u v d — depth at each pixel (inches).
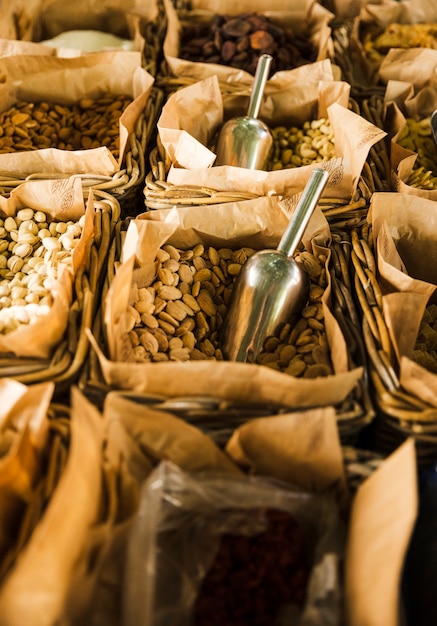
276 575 27.9
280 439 30.4
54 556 24.4
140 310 40.1
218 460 30.7
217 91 53.7
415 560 31.2
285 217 43.8
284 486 30.5
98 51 58.3
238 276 41.1
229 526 29.4
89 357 34.9
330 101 56.3
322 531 29.3
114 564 27.8
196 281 43.3
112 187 46.8
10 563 26.6
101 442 28.7
